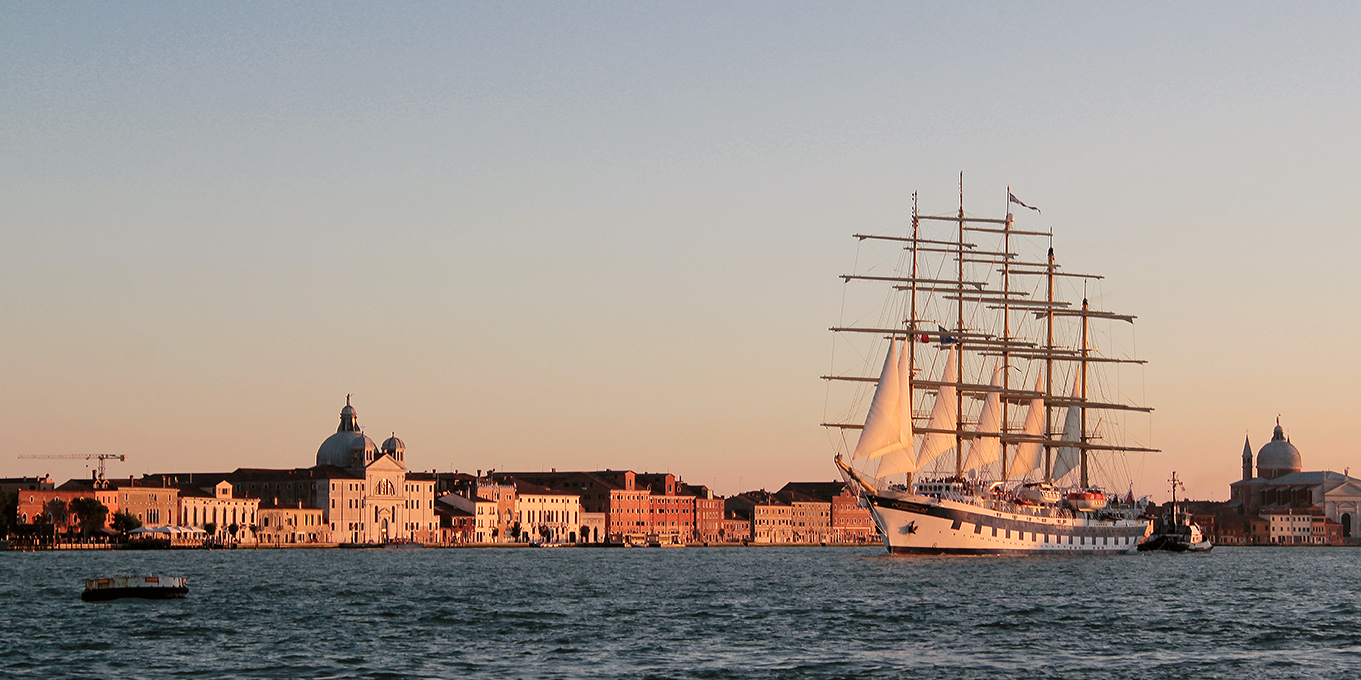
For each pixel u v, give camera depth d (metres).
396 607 139.12
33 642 108.75
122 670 95.00
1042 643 107.44
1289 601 148.50
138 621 123.81
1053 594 154.38
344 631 116.62
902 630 115.94
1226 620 123.75
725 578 190.62
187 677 92.25
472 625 121.19
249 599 148.62
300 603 143.75
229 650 104.44
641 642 108.69
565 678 91.56
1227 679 90.94
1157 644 106.75
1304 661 97.88
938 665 96.31
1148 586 171.88
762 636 112.25
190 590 163.75
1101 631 114.88
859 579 182.88
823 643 107.69
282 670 94.94
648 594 157.00
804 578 187.50
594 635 113.38
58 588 166.75
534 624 121.81
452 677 92.00
